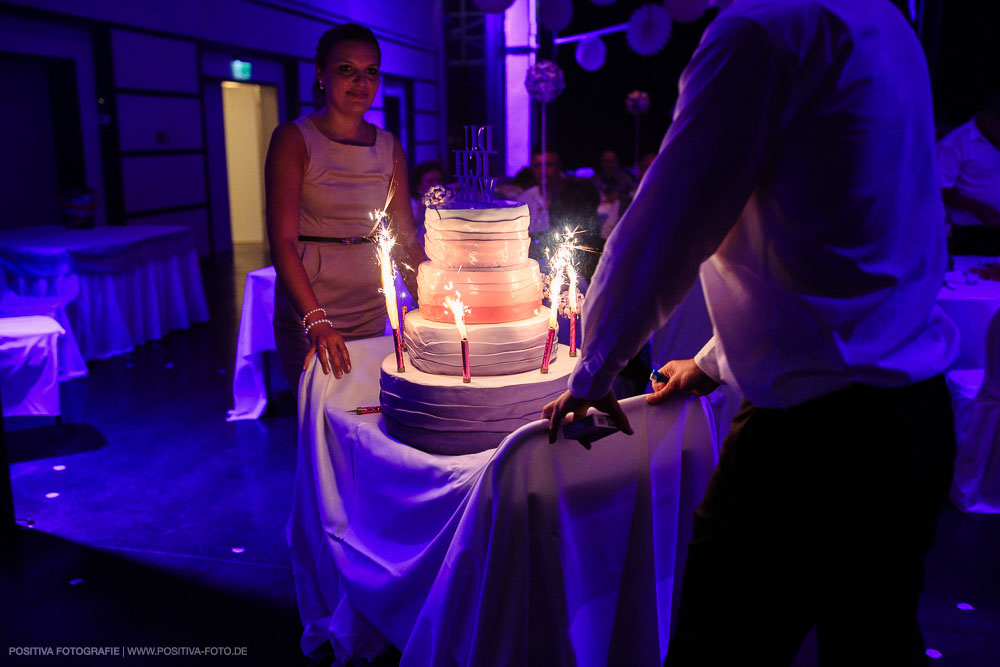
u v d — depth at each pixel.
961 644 2.15
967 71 11.89
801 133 1.05
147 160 8.60
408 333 1.83
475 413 1.65
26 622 2.26
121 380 4.84
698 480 1.69
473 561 1.47
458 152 1.83
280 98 11.17
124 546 2.73
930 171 1.13
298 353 2.46
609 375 1.19
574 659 1.54
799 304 1.09
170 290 6.15
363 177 2.39
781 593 1.18
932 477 1.13
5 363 3.73
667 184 1.06
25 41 6.97
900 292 1.09
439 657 1.54
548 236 2.99
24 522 2.90
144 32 8.35
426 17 15.36
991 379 2.94
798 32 1.02
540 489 1.45
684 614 1.26
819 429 1.10
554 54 14.37
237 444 3.75
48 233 5.95
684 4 7.43
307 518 2.20
